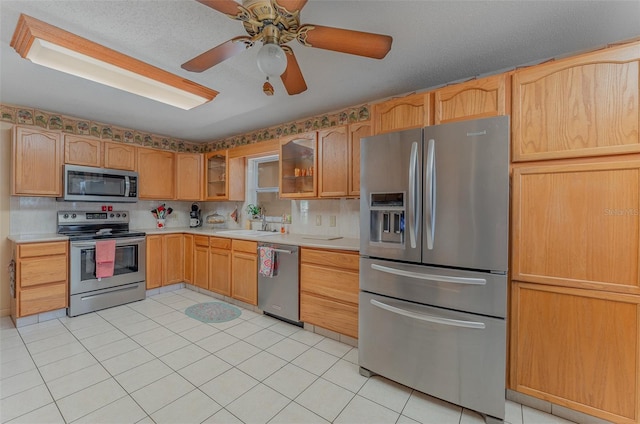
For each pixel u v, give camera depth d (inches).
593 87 59.2
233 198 160.6
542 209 64.0
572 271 61.2
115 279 131.4
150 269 145.6
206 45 74.1
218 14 62.4
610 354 58.2
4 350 91.3
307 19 64.1
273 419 63.9
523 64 85.0
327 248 102.0
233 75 91.3
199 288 154.1
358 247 95.3
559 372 62.9
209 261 146.4
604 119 58.2
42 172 117.9
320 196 118.4
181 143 177.8
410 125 82.7
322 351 93.7
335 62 83.8
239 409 66.7
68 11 60.8
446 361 67.5
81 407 66.3
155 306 132.8
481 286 63.8
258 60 52.1
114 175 137.9
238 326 112.2
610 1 58.7
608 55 57.9
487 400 63.2
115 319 117.3
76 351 91.4
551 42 74.0
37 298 110.7
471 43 74.2
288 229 144.8
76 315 119.6
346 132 111.0
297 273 110.2
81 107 120.0
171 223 176.1
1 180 116.8
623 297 56.8
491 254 63.0
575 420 62.5
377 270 77.7
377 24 66.1
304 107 121.0
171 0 57.9
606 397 58.6
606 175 58.2
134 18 63.4
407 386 73.5
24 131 113.7
